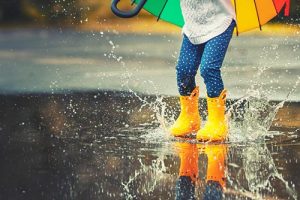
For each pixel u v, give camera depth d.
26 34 14.77
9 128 6.38
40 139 5.92
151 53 12.28
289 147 5.59
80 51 12.50
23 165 5.06
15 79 9.44
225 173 4.83
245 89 8.52
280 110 7.06
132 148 5.57
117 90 8.55
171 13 6.29
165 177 4.72
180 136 6.00
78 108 7.33
